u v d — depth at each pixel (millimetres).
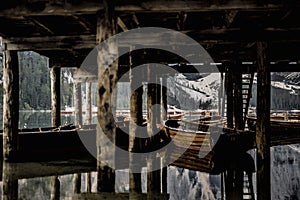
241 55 10781
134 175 9398
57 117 12758
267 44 7336
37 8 5215
